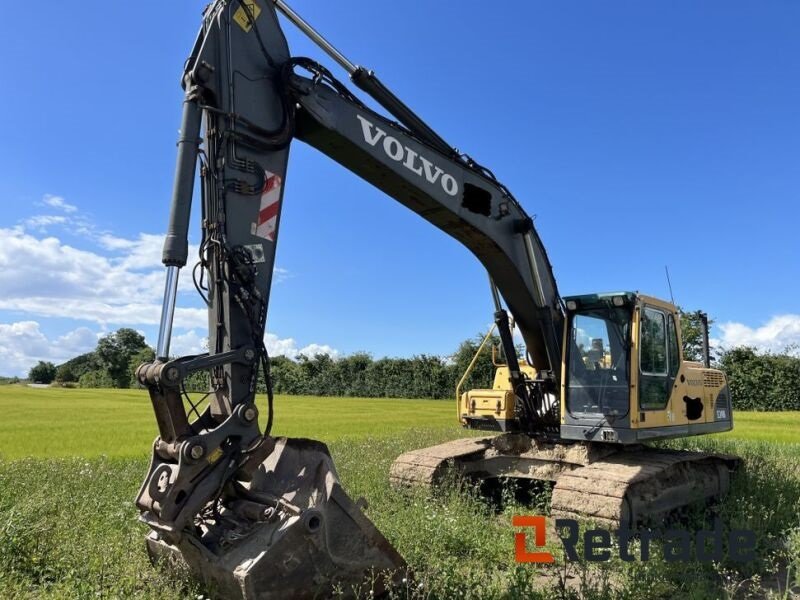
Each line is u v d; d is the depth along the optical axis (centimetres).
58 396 5341
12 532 588
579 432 810
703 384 963
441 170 715
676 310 903
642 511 741
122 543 593
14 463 1124
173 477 455
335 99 616
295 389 6384
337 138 620
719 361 4362
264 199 549
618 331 807
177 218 488
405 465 901
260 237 543
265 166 555
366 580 479
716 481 910
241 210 536
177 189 493
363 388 6088
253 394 504
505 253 799
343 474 998
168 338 479
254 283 526
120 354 8825
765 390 4194
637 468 764
